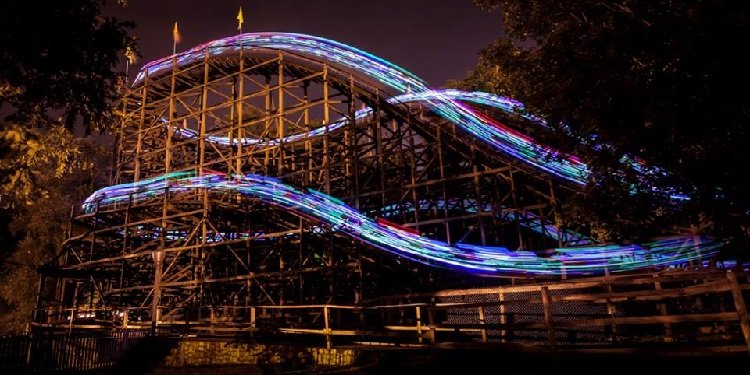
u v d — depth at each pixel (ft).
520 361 30.48
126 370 44.88
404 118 70.79
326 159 71.82
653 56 24.89
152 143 94.12
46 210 107.76
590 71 27.48
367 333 38.99
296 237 73.67
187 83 89.04
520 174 65.36
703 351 24.29
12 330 102.42
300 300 63.77
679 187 29.50
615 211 35.09
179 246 80.43
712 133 24.25
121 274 75.66
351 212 66.23
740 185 24.03
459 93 69.41
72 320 69.56
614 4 27.96
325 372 36.63
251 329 51.11
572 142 33.47
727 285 24.66
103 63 26.66
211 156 94.68
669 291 26.66
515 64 34.12
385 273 68.64
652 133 26.45
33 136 21.68
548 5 31.17
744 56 19.71
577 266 55.67
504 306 54.80
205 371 42.93
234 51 81.71
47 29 22.97
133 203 82.58
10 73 22.76
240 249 73.31
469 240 75.41
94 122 28.96
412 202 72.33
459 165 73.10
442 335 46.70
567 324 28.14
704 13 19.25
